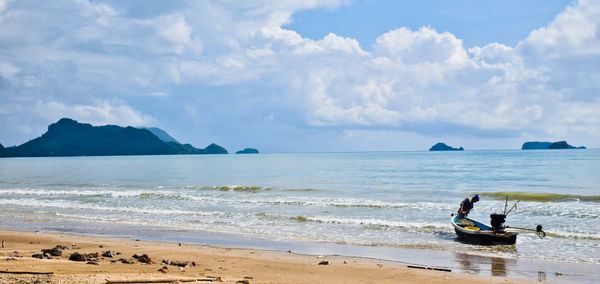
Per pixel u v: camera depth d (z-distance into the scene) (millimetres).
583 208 22938
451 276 10445
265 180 49406
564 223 18906
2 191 36875
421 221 19812
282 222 19828
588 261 12422
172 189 37969
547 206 23969
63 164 123688
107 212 23406
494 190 34469
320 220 19953
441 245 14906
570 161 86688
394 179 47094
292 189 36156
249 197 30375
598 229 17312
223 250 13586
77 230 17969
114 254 11672
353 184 41594
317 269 10922
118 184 45312
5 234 16484
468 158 120750
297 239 15969
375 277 10219
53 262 9477
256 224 19328
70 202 28344
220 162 127375
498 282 9969
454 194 31812
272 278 9773
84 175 64875
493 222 15867
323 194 32656
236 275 9859
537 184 39062
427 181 44000
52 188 41000
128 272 8961
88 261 10109
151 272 9203
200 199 29141
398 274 10555
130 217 21609
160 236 16594
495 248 14336
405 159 121062
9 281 7367
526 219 20141
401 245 14875
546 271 11258
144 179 53906
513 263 12234
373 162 100375
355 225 18844
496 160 100688
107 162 140750
